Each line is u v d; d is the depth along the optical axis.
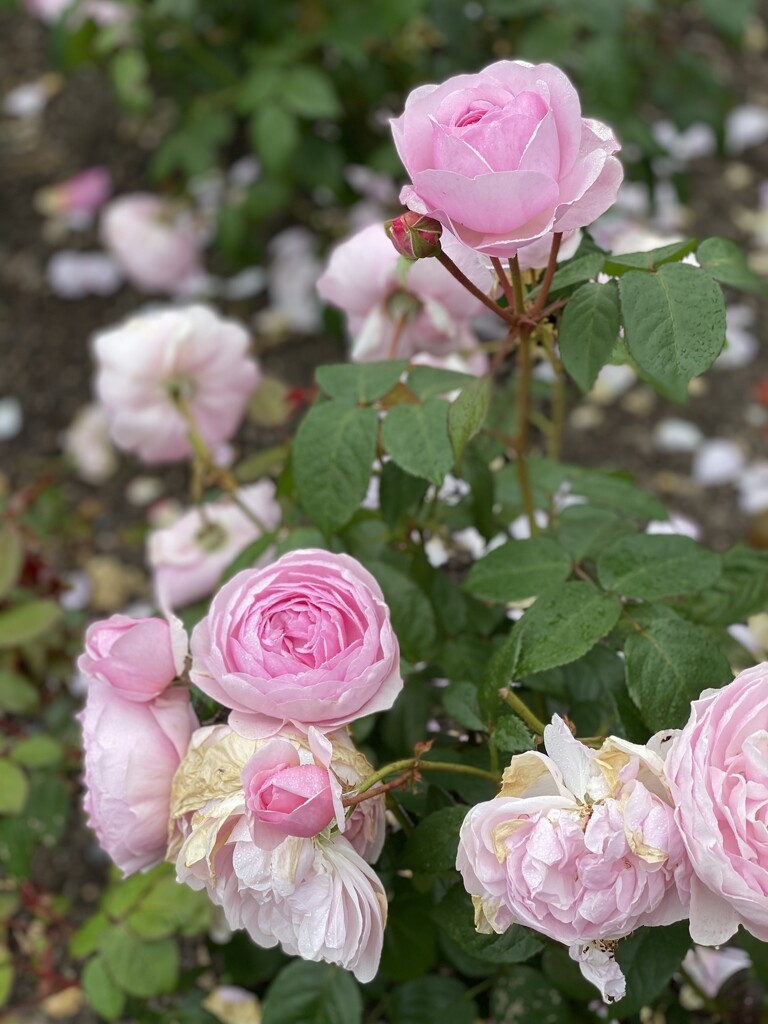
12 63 2.38
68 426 1.80
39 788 0.91
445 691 0.63
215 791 0.51
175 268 1.78
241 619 0.54
